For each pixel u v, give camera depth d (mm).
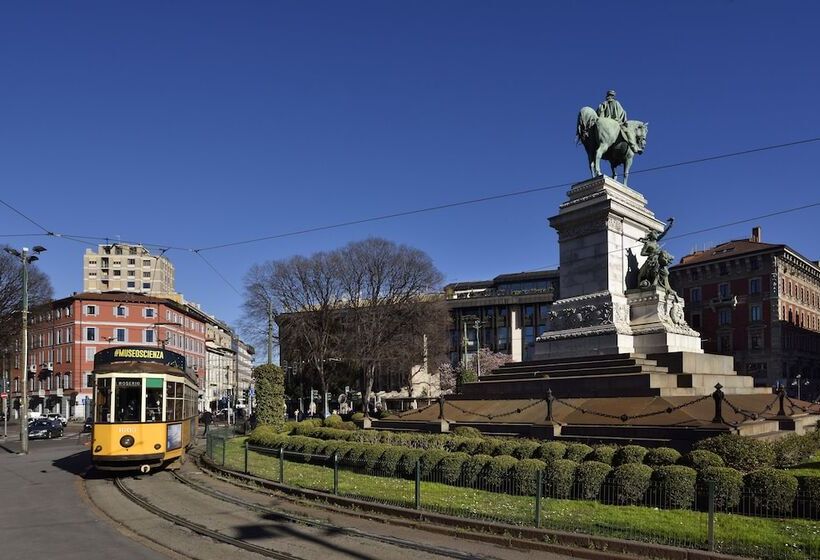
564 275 30828
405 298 63844
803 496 12219
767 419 20672
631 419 20969
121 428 22172
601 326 28453
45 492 20203
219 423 73875
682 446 18359
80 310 87062
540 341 30859
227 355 136500
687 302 82438
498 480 16016
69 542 13078
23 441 36969
